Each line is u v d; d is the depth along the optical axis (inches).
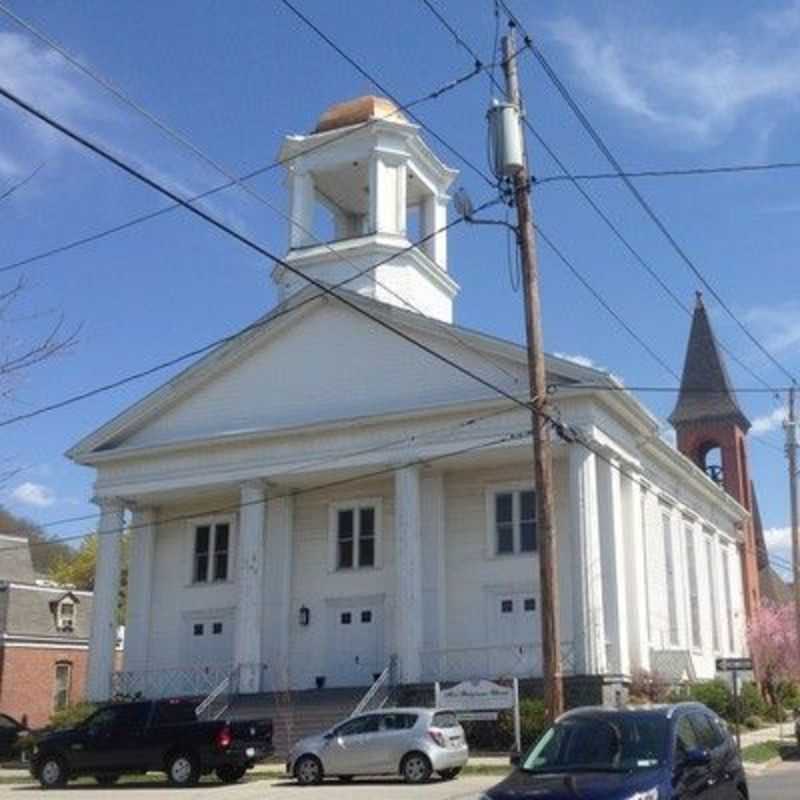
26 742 1523.1
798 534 1728.6
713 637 1974.7
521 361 1444.4
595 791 458.0
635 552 1517.0
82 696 2074.3
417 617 1421.0
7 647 2081.7
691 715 550.0
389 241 1733.5
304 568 1620.3
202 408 1646.2
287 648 1579.7
